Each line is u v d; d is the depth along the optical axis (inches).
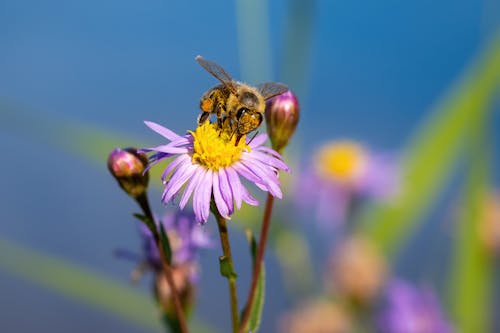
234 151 12.6
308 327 16.8
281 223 16.8
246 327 12.7
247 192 12.5
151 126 12.7
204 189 12.5
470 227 16.4
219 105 12.8
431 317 16.5
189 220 13.9
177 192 12.5
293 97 13.1
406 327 16.4
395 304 16.6
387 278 17.0
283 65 16.9
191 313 13.9
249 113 12.7
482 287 16.5
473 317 16.5
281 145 13.2
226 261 12.5
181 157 12.6
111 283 15.7
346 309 16.9
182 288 13.8
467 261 16.5
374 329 16.8
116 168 12.6
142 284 17.0
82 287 15.6
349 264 16.8
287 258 17.0
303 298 17.1
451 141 17.1
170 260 12.8
